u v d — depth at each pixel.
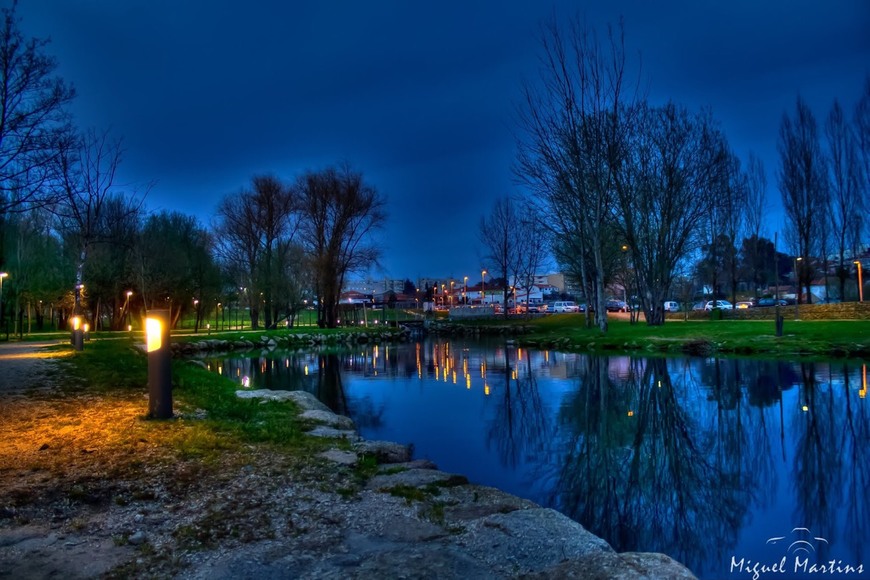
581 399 17.02
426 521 5.44
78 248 40.47
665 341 31.44
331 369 27.94
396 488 6.46
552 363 27.48
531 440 11.83
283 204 54.78
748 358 25.98
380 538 5.02
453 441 11.76
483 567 4.43
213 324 74.56
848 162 47.47
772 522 7.38
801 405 15.09
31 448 7.68
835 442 11.33
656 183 39.94
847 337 27.44
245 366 30.25
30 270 40.75
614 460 10.27
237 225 54.84
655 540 6.88
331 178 55.25
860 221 47.06
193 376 17.42
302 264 56.47
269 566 4.34
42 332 52.22
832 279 70.31
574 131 35.44
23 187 17.20
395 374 25.00
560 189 38.66
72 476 6.41
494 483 8.96
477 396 18.02
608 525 7.32
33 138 17.08
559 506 8.00
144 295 47.59
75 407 10.90
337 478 6.82
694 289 82.00
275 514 5.53
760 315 46.16
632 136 39.00
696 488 8.71
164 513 5.44
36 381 14.61
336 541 4.90
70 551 4.54
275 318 57.66
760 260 72.12
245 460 7.41
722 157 41.31
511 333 57.56
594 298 58.19
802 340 27.83
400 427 13.20
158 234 51.19
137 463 6.98
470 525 5.36
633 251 41.66
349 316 86.50
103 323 59.47
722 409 14.89
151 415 9.78
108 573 4.16
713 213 48.34
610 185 38.41
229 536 4.94
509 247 71.06
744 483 8.95
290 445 8.44
